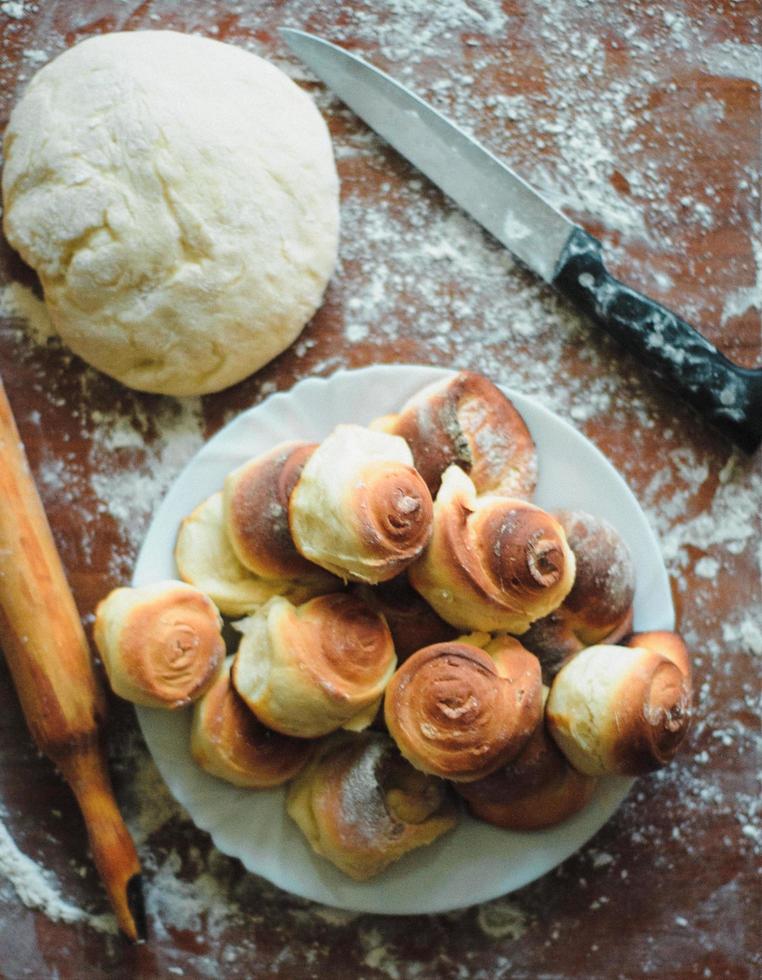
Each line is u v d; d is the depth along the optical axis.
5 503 0.69
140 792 0.74
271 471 0.68
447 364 0.76
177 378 0.73
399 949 0.74
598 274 0.74
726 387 0.74
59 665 0.69
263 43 0.77
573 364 0.76
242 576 0.69
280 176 0.73
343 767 0.68
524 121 0.77
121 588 0.71
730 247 0.78
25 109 0.73
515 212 0.75
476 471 0.70
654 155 0.78
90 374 0.75
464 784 0.68
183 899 0.74
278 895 0.74
